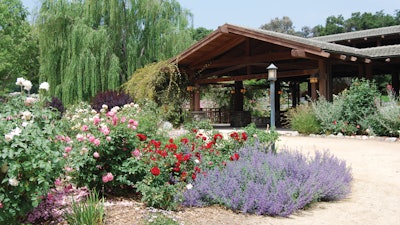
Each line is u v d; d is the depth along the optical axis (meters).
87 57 19.27
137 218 3.96
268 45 16.12
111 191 5.03
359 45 22.19
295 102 22.25
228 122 22.58
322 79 14.12
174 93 17.14
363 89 12.99
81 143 4.75
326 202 5.33
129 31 21.70
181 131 10.08
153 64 17.58
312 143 10.95
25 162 3.35
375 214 4.75
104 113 6.77
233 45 16.70
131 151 4.91
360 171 7.34
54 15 19.78
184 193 4.75
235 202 4.64
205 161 5.61
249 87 22.72
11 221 3.54
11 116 3.89
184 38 21.83
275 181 4.93
